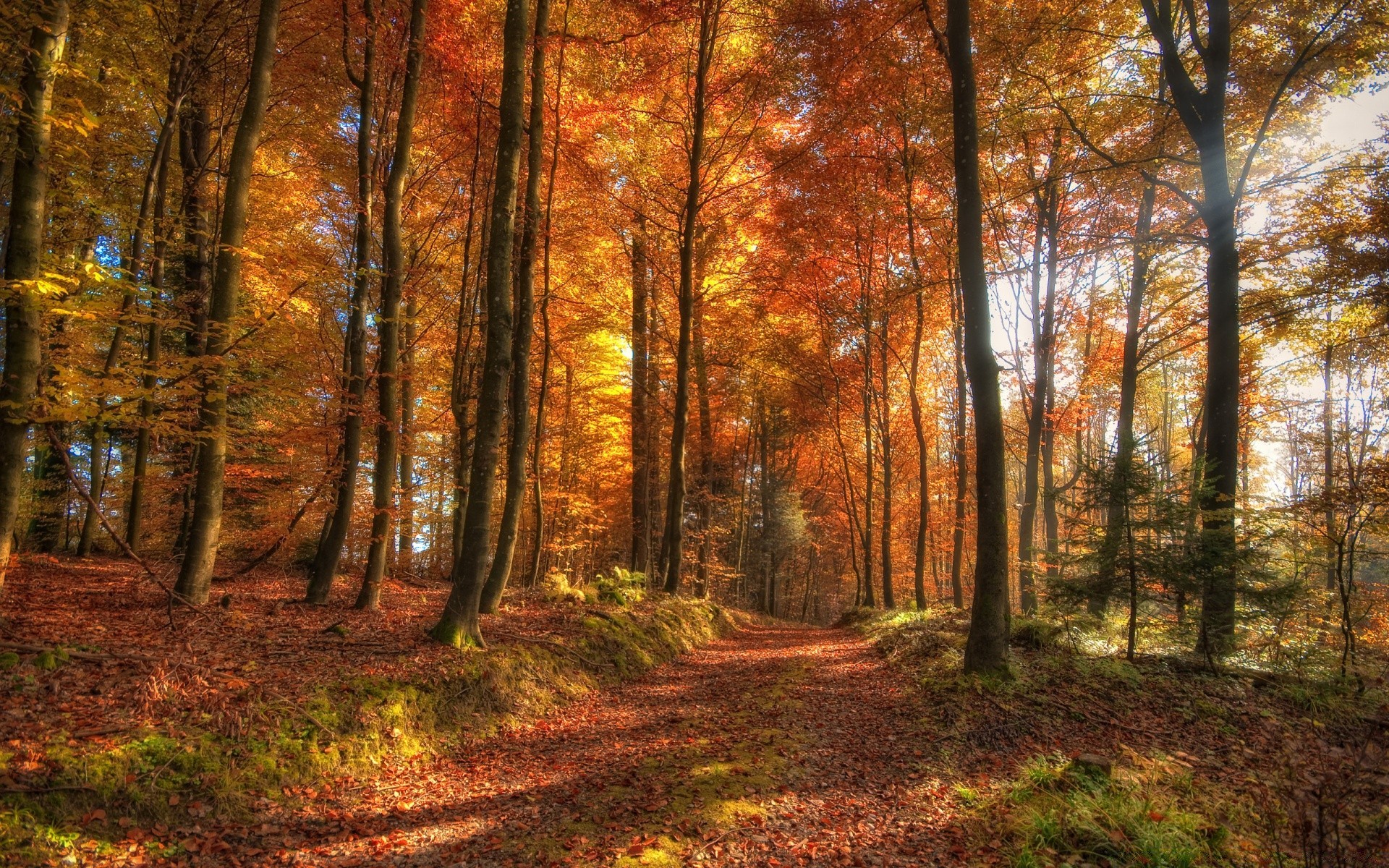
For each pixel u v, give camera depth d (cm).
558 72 1332
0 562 591
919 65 1477
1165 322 1838
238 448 1260
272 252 1270
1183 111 1092
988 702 792
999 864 462
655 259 1967
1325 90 1201
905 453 2994
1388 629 1373
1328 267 1255
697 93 1559
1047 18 1266
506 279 937
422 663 776
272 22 871
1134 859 442
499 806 573
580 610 1235
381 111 1370
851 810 561
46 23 616
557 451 2306
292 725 591
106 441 1512
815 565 4434
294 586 1209
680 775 639
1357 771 445
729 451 3503
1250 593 841
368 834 509
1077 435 1962
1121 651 973
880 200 1814
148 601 849
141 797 463
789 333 2327
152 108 1288
